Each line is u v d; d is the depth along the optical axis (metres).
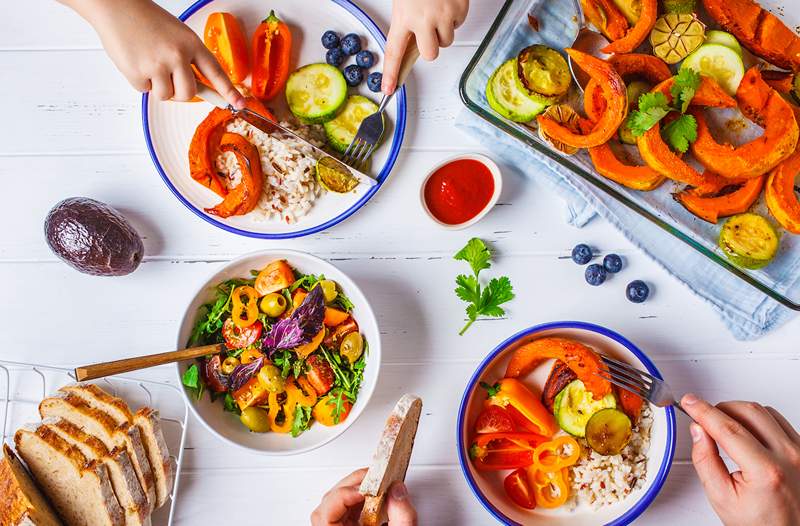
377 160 1.79
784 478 1.45
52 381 1.85
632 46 1.67
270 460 1.83
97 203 1.74
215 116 1.75
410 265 1.84
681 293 1.82
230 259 1.85
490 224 1.83
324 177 1.77
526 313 1.83
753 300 1.77
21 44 1.85
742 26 1.67
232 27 1.77
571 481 1.75
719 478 1.52
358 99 1.80
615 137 1.70
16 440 1.68
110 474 1.65
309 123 1.78
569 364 1.68
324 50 1.83
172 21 1.60
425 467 1.82
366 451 1.83
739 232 1.68
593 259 1.83
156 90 1.62
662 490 1.81
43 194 1.86
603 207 1.76
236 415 1.77
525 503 1.74
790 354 1.82
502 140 1.77
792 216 1.66
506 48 1.70
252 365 1.69
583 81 1.67
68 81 1.86
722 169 1.65
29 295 1.86
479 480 1.71
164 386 1.83
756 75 1.67
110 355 1.85
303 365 1.74
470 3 1.83
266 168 1.79
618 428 1.69
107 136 1.86
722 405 1.58
